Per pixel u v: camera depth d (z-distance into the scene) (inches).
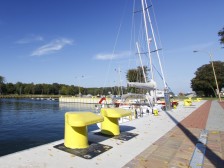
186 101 1050.7
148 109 691.4
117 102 901.8
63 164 197.2
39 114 1670.8
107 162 203.8
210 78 2810.0
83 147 244.8
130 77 2418.8
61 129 925.2
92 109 2271.2
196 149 245.6
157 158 215.6
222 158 215.9
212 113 652.7
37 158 210.4
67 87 6190.9
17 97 6171.3
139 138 297.0
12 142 671.1
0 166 187.8
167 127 385.1
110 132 309.1
